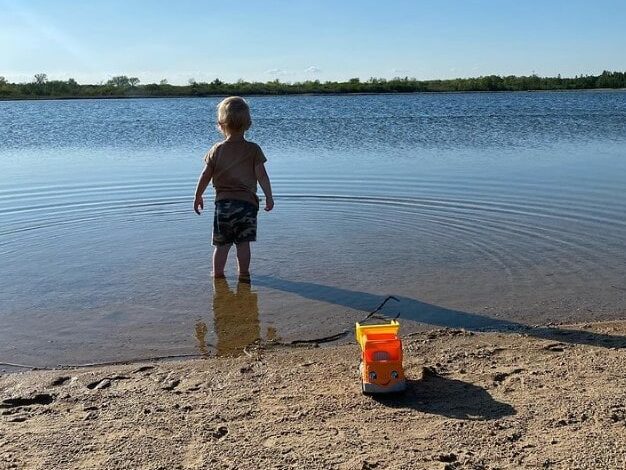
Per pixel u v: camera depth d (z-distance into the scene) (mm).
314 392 1735
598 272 2764
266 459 1396
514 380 1776
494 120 11859
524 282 2662
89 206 4195
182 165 6145
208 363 1976
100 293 2594
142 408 1664
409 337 2154
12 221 3779
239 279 2746
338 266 2891
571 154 6551
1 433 1539
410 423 1541
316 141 8203
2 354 2053
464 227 3514
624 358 1909
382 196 4359
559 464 1347
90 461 1406
